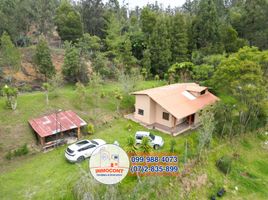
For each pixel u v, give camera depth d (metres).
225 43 55.59
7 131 27.50
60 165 24.00
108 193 19.09
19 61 38.47
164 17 56.16
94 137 29.31
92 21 60.66
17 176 22.41
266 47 58.91
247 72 30.97
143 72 48.72
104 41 57.34
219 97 37.88
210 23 55.84
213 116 30.30
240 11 64.19
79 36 53.31
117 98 36.84
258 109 34.94
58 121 29.19
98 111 34.88
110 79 47.31
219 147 31.02
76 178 21.34
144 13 56.19
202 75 44.25
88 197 18.33
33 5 51.53
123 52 51.09
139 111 33.72
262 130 37.78
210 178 26.05
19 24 47.59
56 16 54.06
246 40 57.31
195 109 32.28
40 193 20.09
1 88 35.78
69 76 42.84
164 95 33.09
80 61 44.47
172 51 53.62
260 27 58.72
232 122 33.16
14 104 30.53
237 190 25.78
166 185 22.58
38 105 32.50
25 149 25.81
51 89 34.88
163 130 31.39
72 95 36.72
